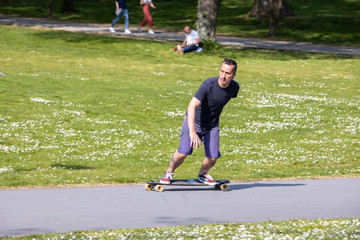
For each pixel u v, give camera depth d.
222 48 95.81
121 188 25.16
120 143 39.84
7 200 22.03
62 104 52.00
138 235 16.44
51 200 22.06
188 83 67.06
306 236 16.14
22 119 45.16
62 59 80.06
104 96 56.59
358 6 166.62
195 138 22.20
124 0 109.44
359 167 32.41
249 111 53.16
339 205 21.20
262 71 78.69
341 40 118.88
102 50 89.56
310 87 67.75
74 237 16.22
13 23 117.19
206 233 16.75
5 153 35.34
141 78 69.00
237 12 158.12
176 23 137.88
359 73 78.88
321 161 34.84
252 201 22.06
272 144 40.66
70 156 35.41
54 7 159.50
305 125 47.81
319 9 163.00
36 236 16.45
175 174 30.47
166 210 20.36
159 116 49.72
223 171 31.50
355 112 53.69
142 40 100.19
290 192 24.14
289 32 128.88
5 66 71.56
